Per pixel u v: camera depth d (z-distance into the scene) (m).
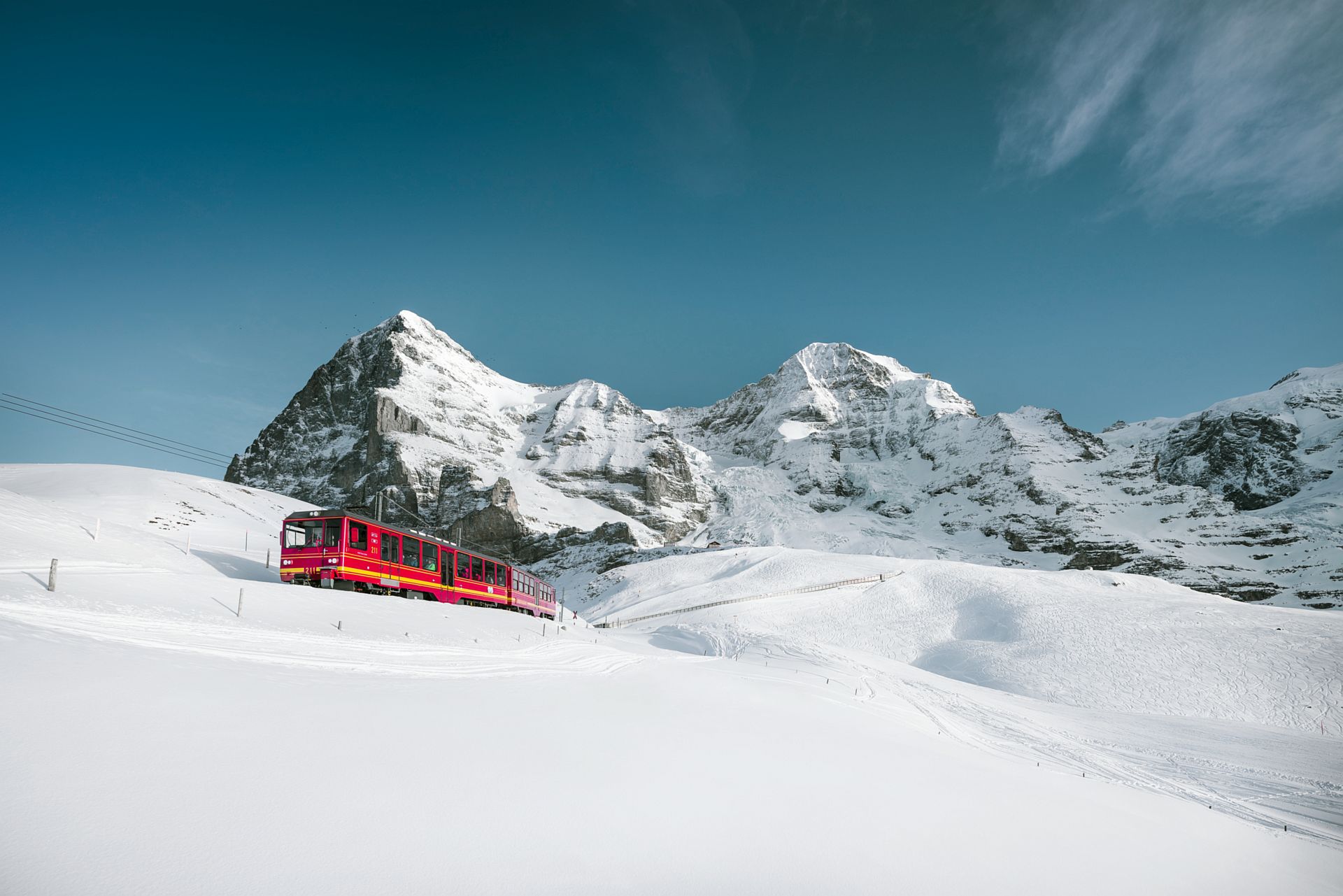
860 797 10.47
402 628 26.94
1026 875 8.39
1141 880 9.33
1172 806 16.16
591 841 7.08
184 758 7.63
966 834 9.60
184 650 14.01
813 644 62.41
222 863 5.47
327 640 20.69
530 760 9.69
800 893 6.65
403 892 5.45
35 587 18.12
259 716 9.83
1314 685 60.69
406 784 7.91
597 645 43.38
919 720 27.81
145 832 5.80
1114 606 89.19
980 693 48.41
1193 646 71.38
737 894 6.39
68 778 6.63
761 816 8.79
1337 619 80.19
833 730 16.91
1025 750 26.45
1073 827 11.35
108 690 9.62
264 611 22.73
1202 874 10.45
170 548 40.94
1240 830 15.43
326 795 7.23
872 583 111.62
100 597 18.67
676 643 76.00
